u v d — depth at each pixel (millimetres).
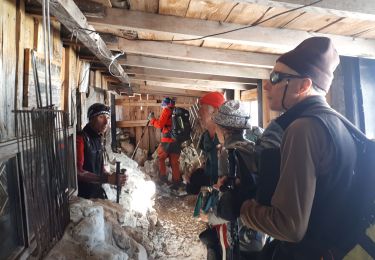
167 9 2150
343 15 1546
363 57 2426
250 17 2150
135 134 8617
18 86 1489
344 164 854
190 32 2264
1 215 1272
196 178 2098
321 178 882
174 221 4359
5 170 1330
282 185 877
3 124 1310
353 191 880
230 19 2227
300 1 1464
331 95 2664
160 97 8484
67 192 1762
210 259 1841
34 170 1350
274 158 1046
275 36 2291
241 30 2279
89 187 2729
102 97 4988
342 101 2602
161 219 4336
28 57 1589
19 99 1502
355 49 2334
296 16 2039
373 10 1503
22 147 1312
